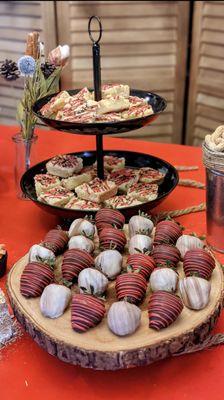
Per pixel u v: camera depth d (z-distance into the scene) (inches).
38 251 32.3
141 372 28.9
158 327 27.0
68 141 63.9
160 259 31.9
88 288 29.3
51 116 44.3
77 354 26.3
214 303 29.2
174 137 103.9
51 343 27.0
